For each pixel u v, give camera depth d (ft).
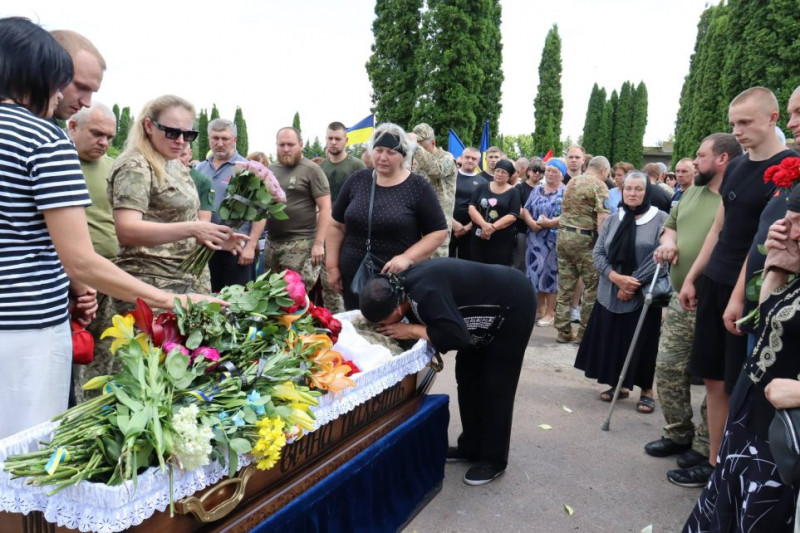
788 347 5.91
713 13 74.49
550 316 22.66
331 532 7.01
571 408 13.94
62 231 5.54
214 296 6.72
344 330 8.36
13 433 5.61
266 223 16.39
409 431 8.77
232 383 5.65
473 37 53.42
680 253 11.11
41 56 5.47
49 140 5.47
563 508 9.52
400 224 10.69
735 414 6.68
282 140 15.56
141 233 8.19
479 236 20.83
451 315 8.31
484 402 9.85
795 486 5.63
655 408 14.01
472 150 22.98
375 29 63.00
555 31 115.14
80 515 4.39
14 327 5.46
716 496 6.88
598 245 14.14
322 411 6.56
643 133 132.46
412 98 60.70
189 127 8.81
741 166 9.31
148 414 4.77
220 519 5.47
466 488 9.96
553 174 21.83
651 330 13.44
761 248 6.64
